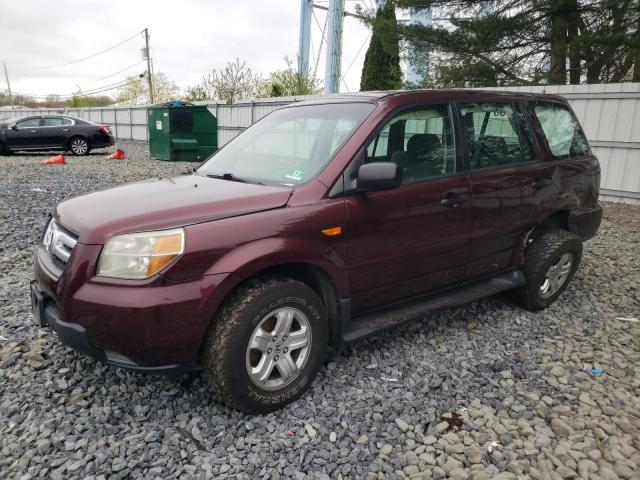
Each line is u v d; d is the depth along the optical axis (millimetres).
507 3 14938
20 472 2383
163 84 58375
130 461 2467
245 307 2680
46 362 3352
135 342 2520
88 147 19672
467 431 2801
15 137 18438
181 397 3018
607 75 14461
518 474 2484
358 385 3213
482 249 3926
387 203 3236
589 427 2855
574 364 3572
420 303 3672
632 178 10562
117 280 2527
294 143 3617
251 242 2727
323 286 3104
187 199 2875
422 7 15719
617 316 4480
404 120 3439
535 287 4359
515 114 4191
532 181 4160
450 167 3654
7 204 8609
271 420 2838
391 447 2645
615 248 6883
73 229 2750
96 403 2932
